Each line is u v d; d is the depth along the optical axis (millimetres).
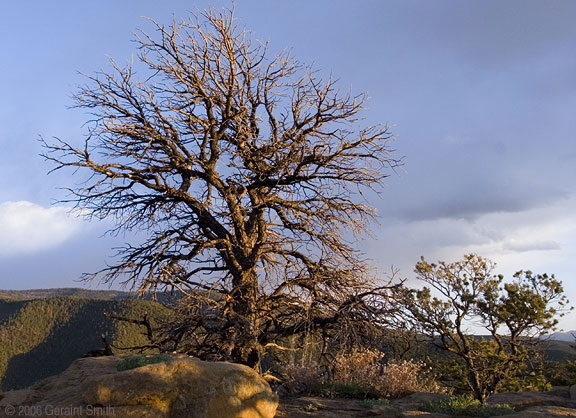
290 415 11398
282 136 16344
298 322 15953
